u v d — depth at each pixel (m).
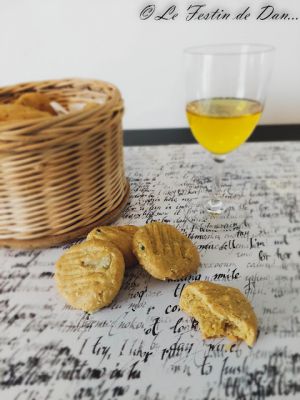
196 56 0.25
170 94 0.38
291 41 0.35
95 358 0.17
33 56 0.37
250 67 0.25
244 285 0.21
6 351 0.18
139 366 0.17
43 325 0.19
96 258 0.21
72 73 0.38
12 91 0.32
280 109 0.39
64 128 0.21
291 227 0.26
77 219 0.24
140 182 0.33
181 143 0.40
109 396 0.16
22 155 0.21
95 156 0.23
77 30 0.35
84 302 0.19
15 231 0.24
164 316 0.19
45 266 0.23
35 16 0.35
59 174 0.22
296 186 0.31
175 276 0.21
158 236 0.22
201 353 0.17
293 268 0.22
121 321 0.19
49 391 0.16
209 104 0.25
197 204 0.29
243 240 0.25
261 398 0.15
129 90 0.38
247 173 0.33
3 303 0.20
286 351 0.17
